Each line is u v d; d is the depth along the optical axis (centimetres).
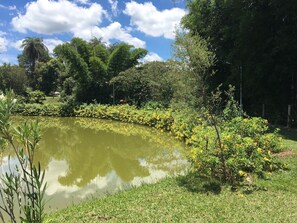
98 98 3381
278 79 1650
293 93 1648
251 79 1692
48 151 1501
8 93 299
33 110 3183
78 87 3453
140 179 998
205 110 830
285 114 1652
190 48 766
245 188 714
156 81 2792
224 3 1778
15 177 308
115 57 3431
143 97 3025
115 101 3228
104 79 3406
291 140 1210
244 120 1056
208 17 1908
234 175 757
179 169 1084
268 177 787
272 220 547
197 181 776
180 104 915
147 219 569
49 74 5816
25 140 299
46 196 852
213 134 881
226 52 1870
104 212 611
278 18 1570
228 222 545
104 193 859
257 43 1623
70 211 634
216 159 768
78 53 3481
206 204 629
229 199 653
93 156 1380
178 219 562
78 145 1638
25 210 298
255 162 804
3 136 297
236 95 1919
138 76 3062
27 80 5431
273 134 1050
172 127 1741
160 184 786
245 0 1659
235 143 816
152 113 2230
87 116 2997
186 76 808
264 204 619
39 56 6053
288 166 867
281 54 1585
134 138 1786
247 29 1602
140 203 651
